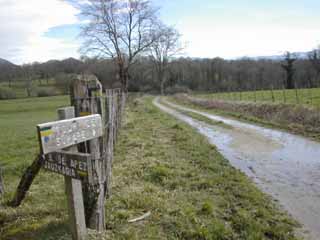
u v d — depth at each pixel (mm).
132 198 3805
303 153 7504
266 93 32656
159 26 31953
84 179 2203
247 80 60094
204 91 58781
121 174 4902
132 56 32000
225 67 63625
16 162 6031
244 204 4035
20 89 52594
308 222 3676
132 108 20469
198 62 66000
